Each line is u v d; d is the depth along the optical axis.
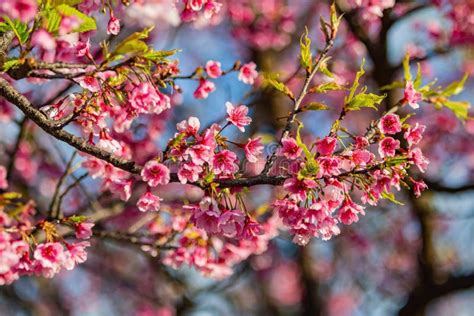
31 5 2.48
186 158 2.81
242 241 4.28
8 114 4.77
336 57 7.36
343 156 2.81
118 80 2.96
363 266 10.80
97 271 9.98
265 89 4.95
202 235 4.11
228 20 7.72
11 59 2.79
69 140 2.90
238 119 3.00
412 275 10.48
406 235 10.24
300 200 2.70
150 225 4.61
